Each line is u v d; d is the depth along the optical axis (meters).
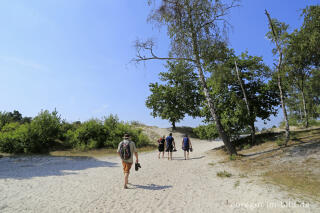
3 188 5.77
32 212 3.90
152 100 33.31
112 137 20.45
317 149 7.67
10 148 15.71
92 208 4.11
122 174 7.93
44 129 17.66
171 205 4.22
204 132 16.00
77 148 18.34
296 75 14.21
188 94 31.41
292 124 23.11
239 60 14.51
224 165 8.69
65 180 6.89
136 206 4.20
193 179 6.60
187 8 9.87
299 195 4.19
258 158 8.79
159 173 7.82
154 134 29.33
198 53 10.08
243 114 12.81
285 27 10.27
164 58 10.48
